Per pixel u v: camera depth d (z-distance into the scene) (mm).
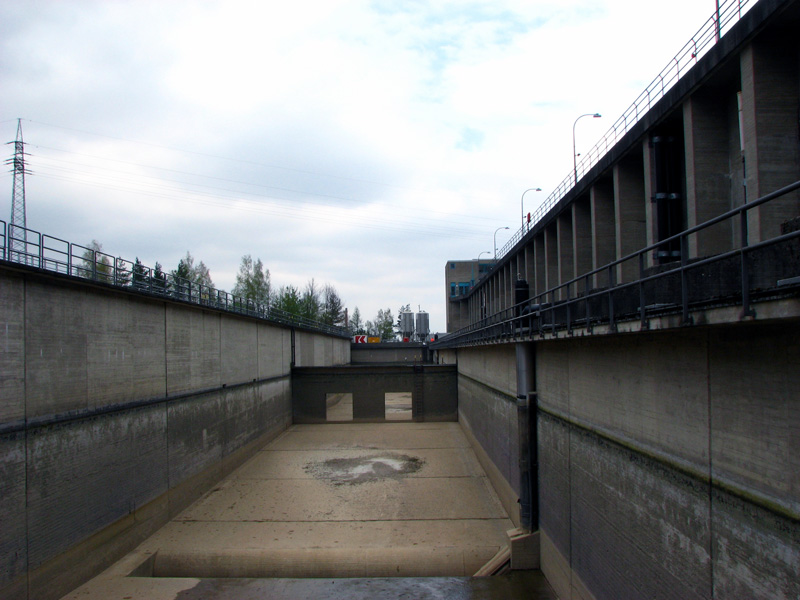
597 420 13680
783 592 6930
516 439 21859
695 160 16047
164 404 23594
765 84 13219
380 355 90312
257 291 80500
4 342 14344
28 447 15055
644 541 11047
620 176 21062
